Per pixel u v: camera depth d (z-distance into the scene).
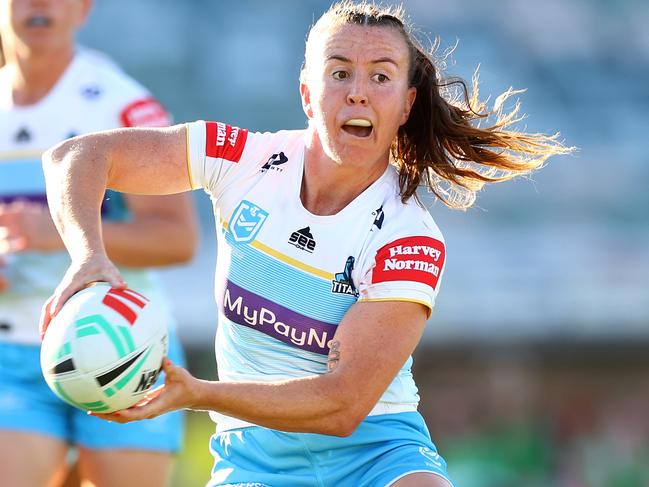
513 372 49.50
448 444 47.25
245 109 65.00
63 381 11.12
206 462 41.19
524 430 47.25
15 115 18.06
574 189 58.47
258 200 12.76
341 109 12.21
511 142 14.11
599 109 64.25
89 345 11.02
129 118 18.08
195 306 49.06
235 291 12.77
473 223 55.78
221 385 11.34
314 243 12.52
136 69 66.38
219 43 67.06
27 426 16.89
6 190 17.80
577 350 49.53
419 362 49.34
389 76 12.35
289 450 13.05
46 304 11.68
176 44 66.94
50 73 18.12
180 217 17.89
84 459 17.55
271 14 68.31
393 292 12.09
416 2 67.81
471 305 50.44
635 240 55.25
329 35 12.42
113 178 12.62
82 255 11.64
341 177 12.60
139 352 11.17
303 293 12.51
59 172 12.34
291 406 11.43
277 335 12.65
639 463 45.91
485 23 67.62
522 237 54.91
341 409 11.66
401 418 13.19
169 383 11.18
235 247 12.77
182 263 18.03
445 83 13.78
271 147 13.00
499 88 64.44
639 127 63.03
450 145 13.86
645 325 50.00
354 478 13.03
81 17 18.61
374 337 11.93
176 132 12.85
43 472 16.94
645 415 48.69
